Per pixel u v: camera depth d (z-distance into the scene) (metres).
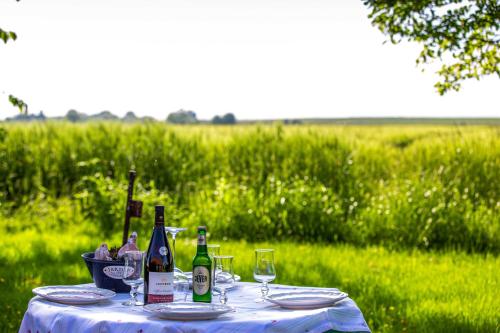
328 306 3.98
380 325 7.66
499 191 15.49
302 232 14.25
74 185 16.94
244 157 17.28
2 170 17.14
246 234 14.24
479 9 10.24
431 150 16.91
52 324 3.80
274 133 17.62
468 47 10.55
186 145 17.52
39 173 17.09
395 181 15.77
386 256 12.30
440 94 10.80
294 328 3.62
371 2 10.55
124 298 4.29
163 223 4.09
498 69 10.45
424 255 12.57
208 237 14.23
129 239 4.49
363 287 9.45
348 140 17.64
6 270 10.44
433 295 9.08
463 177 15.83
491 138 16.67
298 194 14.59
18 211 16.06
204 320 3.61
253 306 4.02
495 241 13.45
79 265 10.86
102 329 3.59
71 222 15.12
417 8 10.31
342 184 16.19
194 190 16.59
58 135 17.95
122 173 16.86
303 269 10.68
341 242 13.93
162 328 3.48
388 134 19.91
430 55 10.66
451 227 13.67
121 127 18.41
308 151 17.00
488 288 9.54
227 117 62.53
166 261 4.02
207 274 4.02
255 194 15.38
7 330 7.49
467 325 7.54
